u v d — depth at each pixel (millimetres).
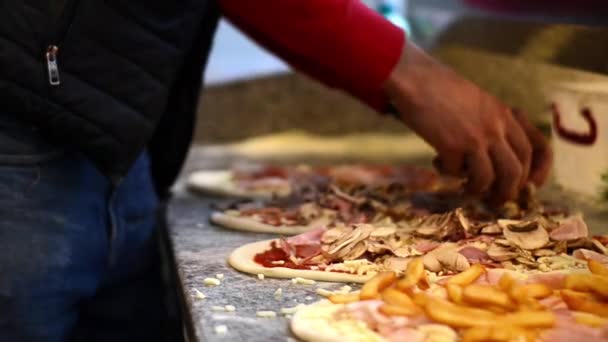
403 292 874
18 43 1039
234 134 2170
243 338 833
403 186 1425
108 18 1072
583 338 777
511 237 1072
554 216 1221
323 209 1318
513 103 1767
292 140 2176
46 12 1039
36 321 1080
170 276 1300
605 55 1199
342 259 1055
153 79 1118
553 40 1342
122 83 1100
